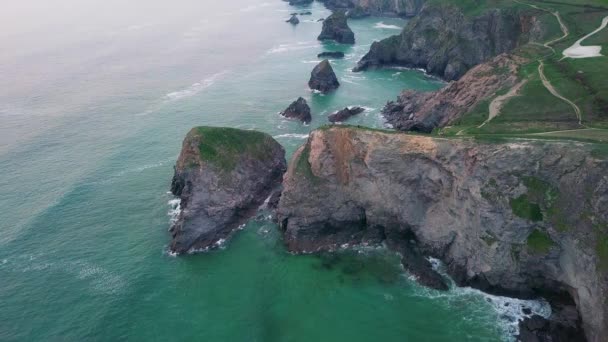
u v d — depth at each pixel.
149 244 74.38
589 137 61.69
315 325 59.00
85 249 73.25
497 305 59.59
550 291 59.03
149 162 98.94
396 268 67.50
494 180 60.28
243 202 80.12
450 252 66.38
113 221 79.81
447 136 69.00
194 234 74.06
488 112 82.62
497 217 59.56
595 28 109.75
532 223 57.66
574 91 80.50
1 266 69.56
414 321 58.56
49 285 65.94
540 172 58.28
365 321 59.19
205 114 123.00
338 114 116.06
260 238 75.38
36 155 102.50
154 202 84.94
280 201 76.81
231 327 59.12
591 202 53.28
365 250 71.25
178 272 68.75
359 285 64.94
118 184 90.69
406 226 71.50
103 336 57.97
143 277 67.56
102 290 65.06
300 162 77.12
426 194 69.00
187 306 62.47
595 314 50.75
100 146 106.31
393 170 70.00
